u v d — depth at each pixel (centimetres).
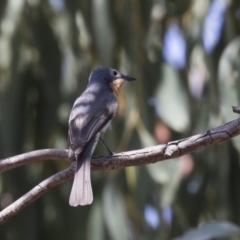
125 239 1252
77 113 1002
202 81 1309
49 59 1302
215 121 1250
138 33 1244
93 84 1123
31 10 1311
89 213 1284
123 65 1254
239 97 1129
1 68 1285
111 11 1211
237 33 1305
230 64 1143
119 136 1240
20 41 1277
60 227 1309
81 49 1270
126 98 1259
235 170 1271
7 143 1268
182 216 1305
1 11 1266
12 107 1280
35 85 1317
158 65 1261
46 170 1324
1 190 1300
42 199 1324
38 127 1317
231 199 1261
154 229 1244
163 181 1206
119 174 1280
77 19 1247
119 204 1265
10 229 1313
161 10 1339
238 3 1301
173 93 1249
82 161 908
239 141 1087
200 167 1320
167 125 1264
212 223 1016
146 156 905
